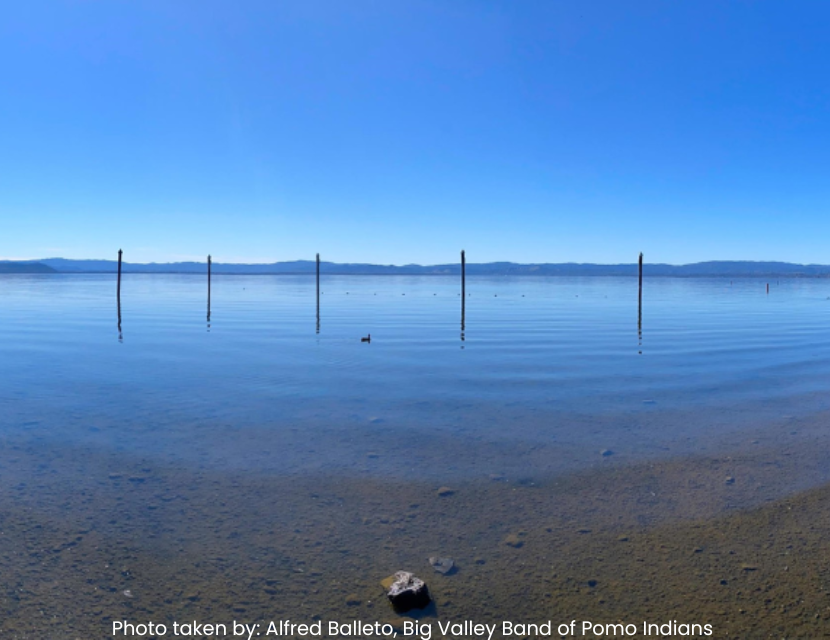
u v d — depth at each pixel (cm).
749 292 9700
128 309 5116
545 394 1633
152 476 995
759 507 873
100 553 730
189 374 1945
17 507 859
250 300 6688
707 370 2009
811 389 1695
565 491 934
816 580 678
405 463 1062
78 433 1248
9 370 2016
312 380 1842
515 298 7288
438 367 2084
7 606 616
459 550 746
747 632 589
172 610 620
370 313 4725
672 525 816
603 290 10381
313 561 718
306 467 1041
